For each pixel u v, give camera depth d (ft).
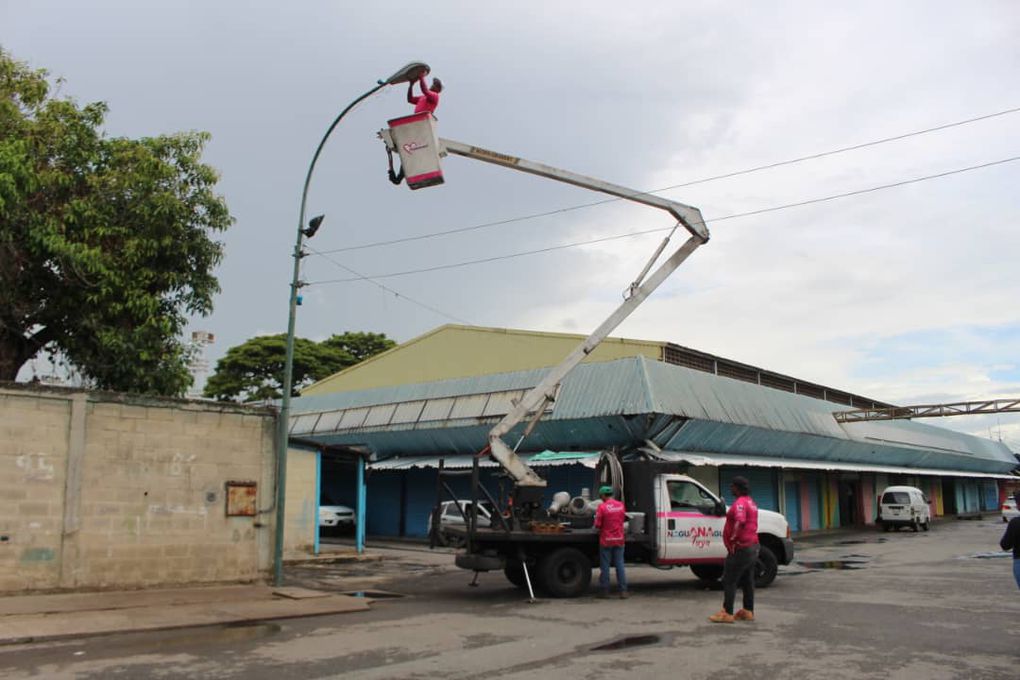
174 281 54.80
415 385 107.55
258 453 48.39
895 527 118.62
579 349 49.34
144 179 53.57
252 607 37.91
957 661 26.58
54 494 40.37
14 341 54.49
